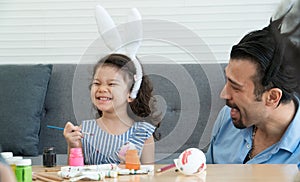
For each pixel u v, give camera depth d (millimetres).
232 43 2436
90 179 1032
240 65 1237
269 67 1208
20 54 2539
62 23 2518
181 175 1093
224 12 2438
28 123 2172
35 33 2529
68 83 2291
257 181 1008
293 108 1322
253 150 1400
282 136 1340
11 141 2145
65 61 2520
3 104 2197
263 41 1221
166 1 2467
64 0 2512
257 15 2422
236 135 1456
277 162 1326
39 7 2523
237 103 1280
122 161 1238
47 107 2281
